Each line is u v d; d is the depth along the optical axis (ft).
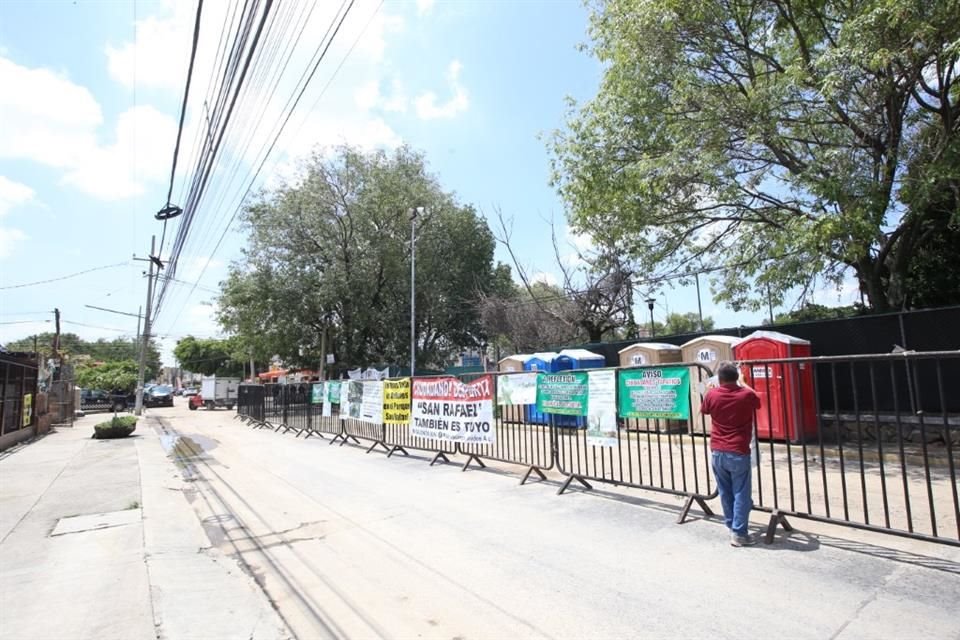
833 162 30.27
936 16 25.90
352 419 49.67
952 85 33.45
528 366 52.34
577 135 42.32
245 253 99.66
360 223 101.24
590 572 15.37
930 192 29.55
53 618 13.70
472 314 120.67
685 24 35.17
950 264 45.78
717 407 17.24
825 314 53.88
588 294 79.20
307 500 26.32
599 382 23.79
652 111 36.73
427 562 16.97
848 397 38.17
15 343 224.33
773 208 38.14
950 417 32.07
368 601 14.37
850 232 28.96
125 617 13.70
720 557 16.01
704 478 25.50
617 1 38.37
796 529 18.30
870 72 28.86
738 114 32.58
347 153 102.32
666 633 11.75
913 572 14.33
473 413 31.12
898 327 36.35
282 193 101.40
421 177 112.57
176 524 22.89
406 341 113.60
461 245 121.29
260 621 13.42
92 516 24.53
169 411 130.31
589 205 41.98
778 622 11.97
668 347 44.29
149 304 110.63
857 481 24.39
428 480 29.12
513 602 13.75
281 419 70.03
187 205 34.65
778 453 31.99
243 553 18.99
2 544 20.33
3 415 50.49
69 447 51.21
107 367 186.91
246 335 105.29
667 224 41.93
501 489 26.04
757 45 39.27
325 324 106.52
